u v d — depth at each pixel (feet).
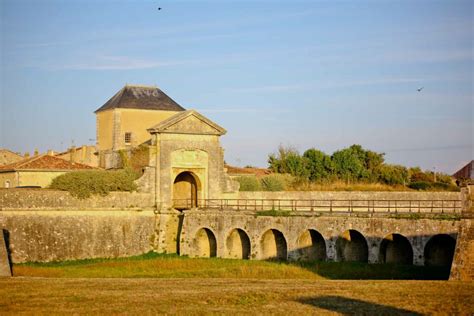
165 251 256.93
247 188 291.79
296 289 151.53
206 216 244.63
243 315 126.21
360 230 206.08
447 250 202.08
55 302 138.51
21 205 227.20
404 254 211.82
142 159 268.21
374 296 140.77
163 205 258.98
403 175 371.15
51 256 230.89
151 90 305.94
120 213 249.55
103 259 239.71
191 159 264.72
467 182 163.02
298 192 275.39
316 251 226.38
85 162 317.83
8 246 222.48
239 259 230.68
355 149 395.14
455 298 135.64
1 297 143.54
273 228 225.15
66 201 237.25
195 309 131.44
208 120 266.36
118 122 293.64
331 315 125.49
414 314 124.98
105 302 138.31
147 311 130.00
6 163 340.59
